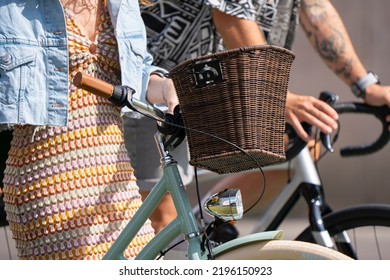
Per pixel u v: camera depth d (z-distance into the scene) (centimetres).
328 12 887
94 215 596
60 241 595
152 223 800
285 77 540
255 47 522
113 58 615
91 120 599
